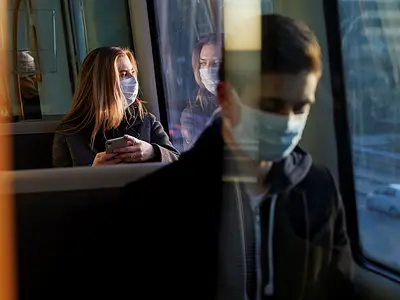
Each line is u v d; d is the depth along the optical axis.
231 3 1.29
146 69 3.19
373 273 1.31
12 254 1.16
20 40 3.69
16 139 2.49
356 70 1.32
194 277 1.28
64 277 1.21
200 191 1.27
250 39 1.26
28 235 1.17
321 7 1.27
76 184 1.21
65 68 3.83
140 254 1.25
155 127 2.76
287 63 1.25
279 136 1.27
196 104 1.89
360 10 1.31
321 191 1.31
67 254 1.20
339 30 1.30
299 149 1.29
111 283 1.24
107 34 3.64
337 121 1.31
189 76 2.46
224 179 1.28
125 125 2.65
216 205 1.28
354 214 1.33
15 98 2.90
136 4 3.29
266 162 1.28
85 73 2.63
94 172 1.25
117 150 2.15
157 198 1.26
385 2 1.32
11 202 1.16
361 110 1.33
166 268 1.27
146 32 3.21
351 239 1.33
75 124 2.57
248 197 1.28
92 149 2.56
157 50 3.14
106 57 2.61
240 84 1.27
